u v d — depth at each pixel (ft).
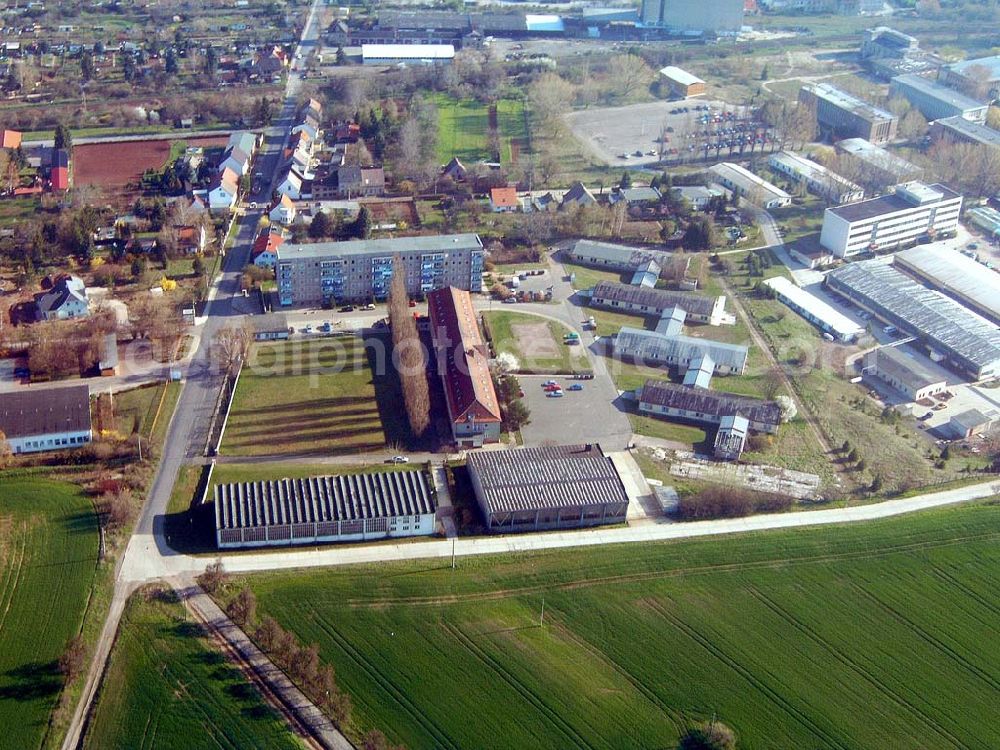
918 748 650.02
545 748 638.12
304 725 646.33
